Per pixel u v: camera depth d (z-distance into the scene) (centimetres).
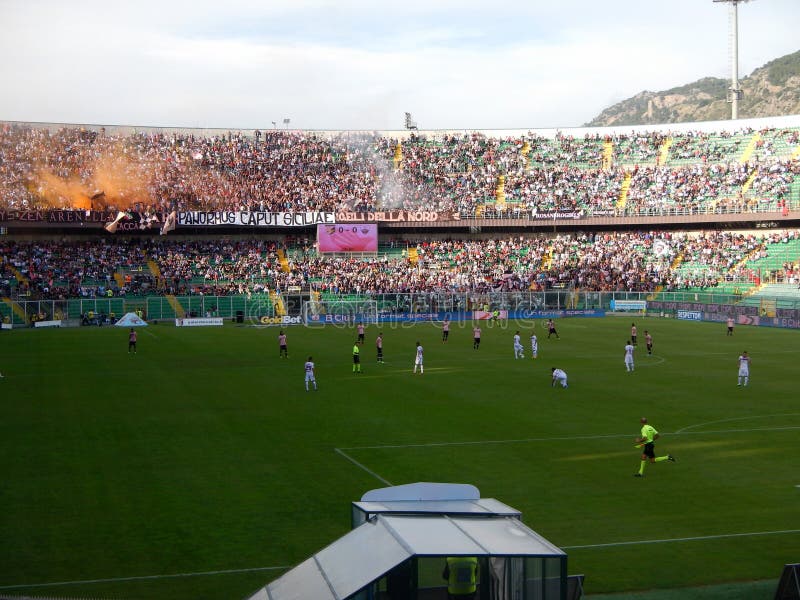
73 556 2684
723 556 2728
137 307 11375
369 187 13725
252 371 6738
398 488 2134
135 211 12144
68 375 6506
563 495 3344
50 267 11794
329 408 5131
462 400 5412
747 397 5531
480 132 15038
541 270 12769
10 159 12781
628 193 13538
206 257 12531
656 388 5894
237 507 3167
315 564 1834
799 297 10919
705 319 11362
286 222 12706
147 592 2417
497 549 1734
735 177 13162
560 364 7156
